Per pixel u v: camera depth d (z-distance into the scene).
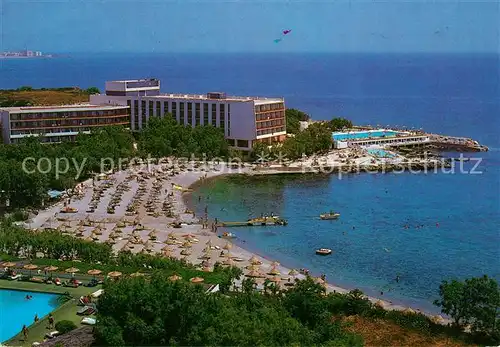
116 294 154.12
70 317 170.50
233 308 160.12
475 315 177.12
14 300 186.50
